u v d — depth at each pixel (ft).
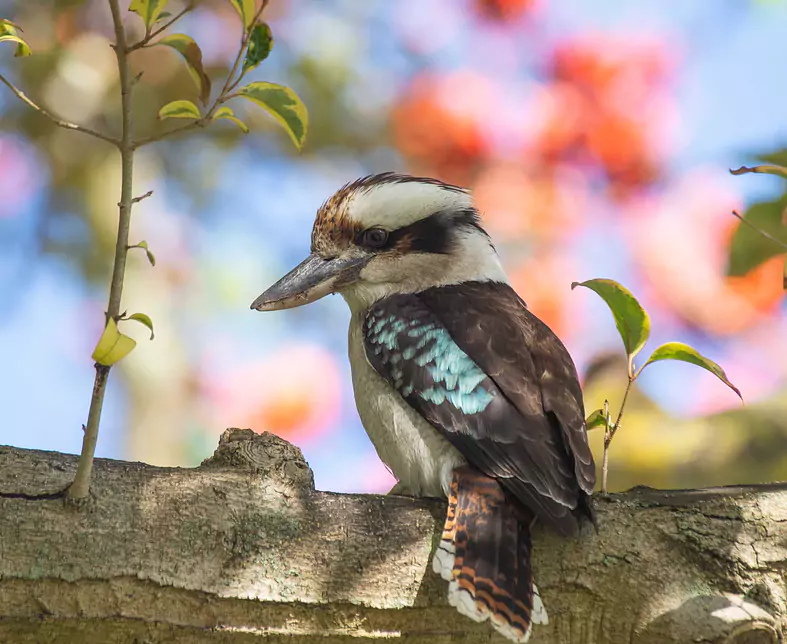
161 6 20.49
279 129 47.73
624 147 45.21
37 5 45.16
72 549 21.17
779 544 23.89
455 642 22.84
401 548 22.98
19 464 21.62
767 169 24.44
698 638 23.06
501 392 26.30
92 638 21.39
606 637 23.57
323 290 30.83
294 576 22.21
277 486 22.68
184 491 22.12
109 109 45.32
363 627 22.53
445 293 29.66
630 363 25.17
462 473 25.57
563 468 24.98
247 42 20.83
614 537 23.73
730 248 33.91
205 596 21.67
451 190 31.86
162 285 45.24
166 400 43.91
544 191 45.09
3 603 20.85
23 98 18.94
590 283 24.72
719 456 40.42
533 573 23.52
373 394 28.14
